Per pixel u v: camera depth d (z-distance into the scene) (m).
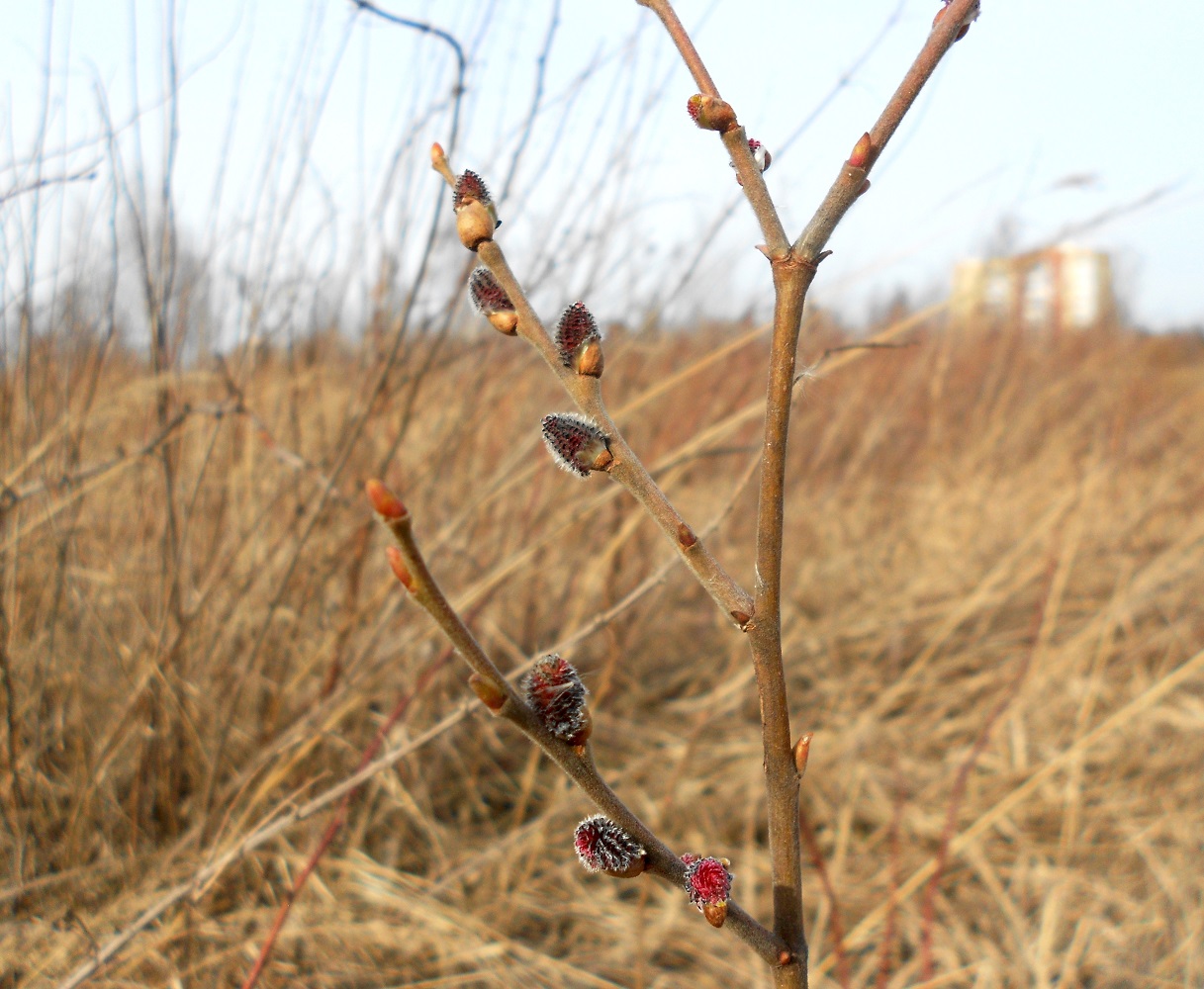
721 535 1.16
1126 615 0.98
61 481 0.63
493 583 0.69
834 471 1.37
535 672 0.24
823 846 0.76
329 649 0.73
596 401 0.25
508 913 0.64
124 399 0.71
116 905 0.58
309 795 0.68
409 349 0.73
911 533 1.33
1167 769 0.81
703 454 0.68
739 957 0.62
